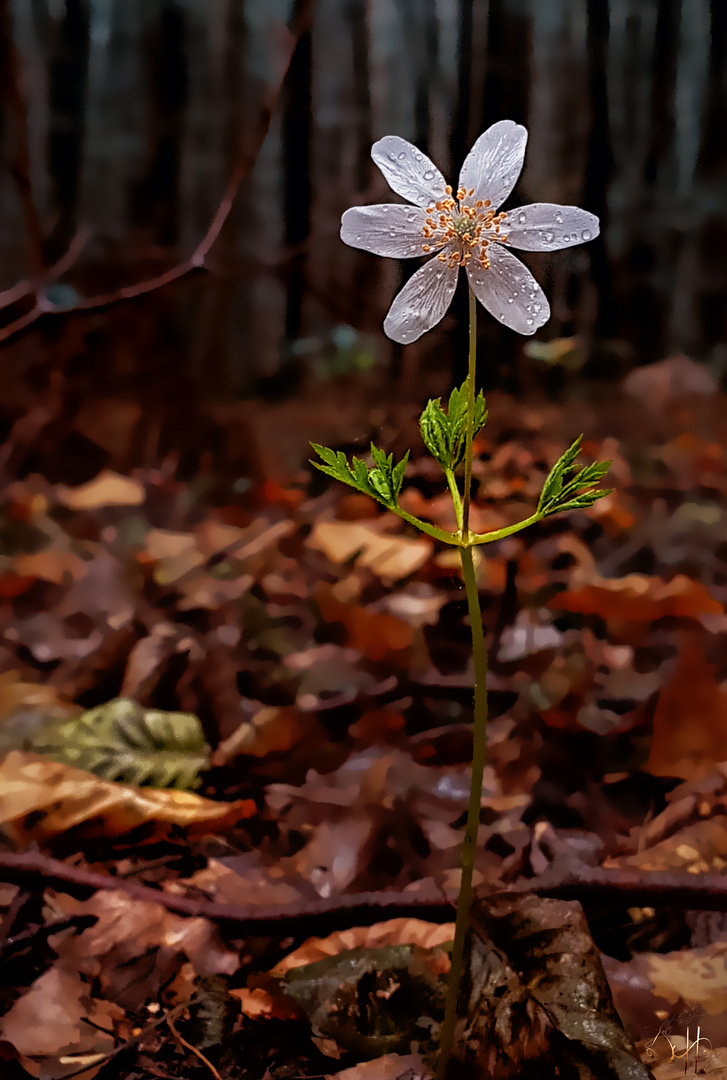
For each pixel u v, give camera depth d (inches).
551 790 17.8
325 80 76.9
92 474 43.9
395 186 11.7
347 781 18.1
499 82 75.5
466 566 11.8
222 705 20.5
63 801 15.8
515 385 57.2
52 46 75.7
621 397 55.5
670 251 79.4
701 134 81.8
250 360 68.8
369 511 35.5
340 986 13.8
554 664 21.4
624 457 43.4
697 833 16.1
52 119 76.2
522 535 32.4
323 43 76.2
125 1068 13.3
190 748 18.1
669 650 22.9
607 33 78.7
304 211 77.7
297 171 77.2
